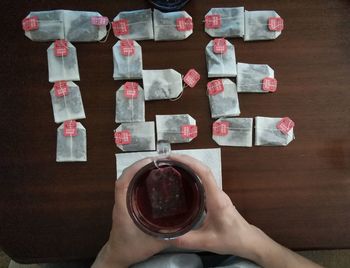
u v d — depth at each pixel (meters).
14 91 0.71
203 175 0.57
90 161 0.71
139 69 0.72
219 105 0.72
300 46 0.74
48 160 0.71
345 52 0.74
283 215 0.71
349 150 0.72
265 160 0.72
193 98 0.72
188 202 0.45
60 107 0.71
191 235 0.58
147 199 0.45
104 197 0.70
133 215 0.44
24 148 0.71
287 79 0.73
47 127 0.71
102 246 0.70
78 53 0.72
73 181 0.70
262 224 0.71
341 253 1.07
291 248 0.72
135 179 0.45
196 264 0.63
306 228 0.71
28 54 0.72
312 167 0.72
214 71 0.72
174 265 0.61
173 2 0.72
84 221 0.70
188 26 0.72
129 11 0.73
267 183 0.71
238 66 0.73
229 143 0.72
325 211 0.71
